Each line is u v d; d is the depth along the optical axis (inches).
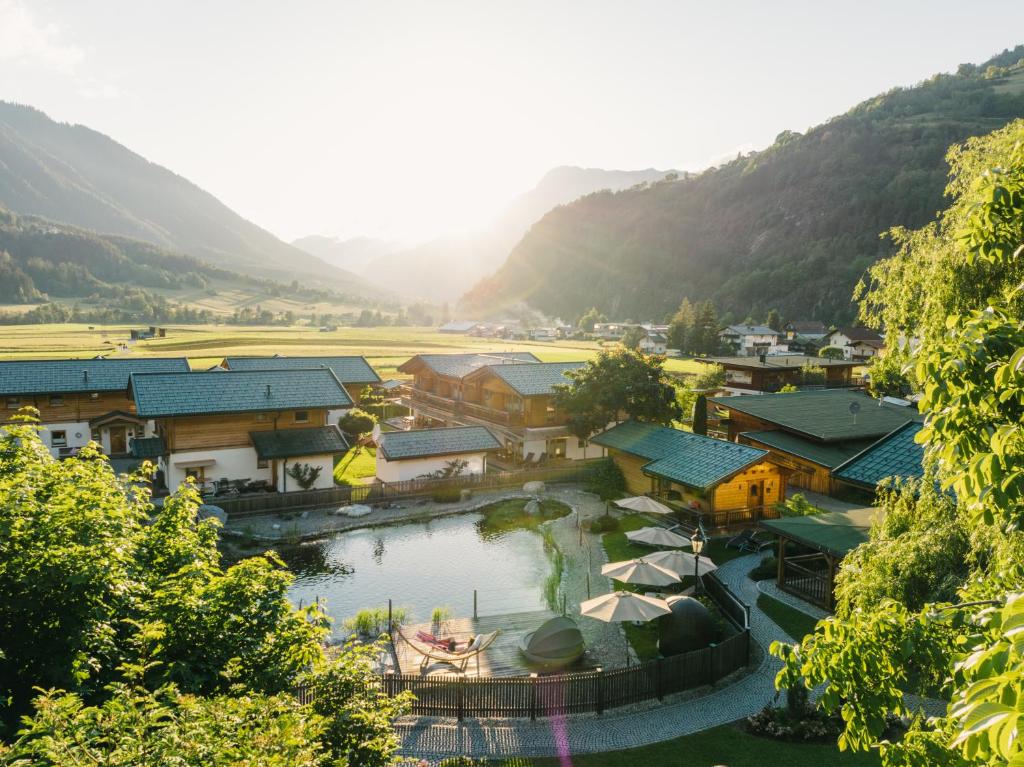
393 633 950.4
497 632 876.0
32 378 1850.4
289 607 504.7
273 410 1660.9
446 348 5310.0
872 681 280.8
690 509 1432.1
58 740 265.6
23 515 453.4
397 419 2593.5
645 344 6417.3
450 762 628.4
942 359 261.9
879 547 597.6
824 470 1492.4
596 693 747.4
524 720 731.4
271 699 339.0
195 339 5408.5
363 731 419.5
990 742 147.6
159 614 460.1
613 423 1925.4
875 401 1877.5
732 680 813.2
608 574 941.8
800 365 2659.9
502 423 2037.4
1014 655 153.8
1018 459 236.7
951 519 555.5
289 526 1425.9
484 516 1539.1
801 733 682.8
